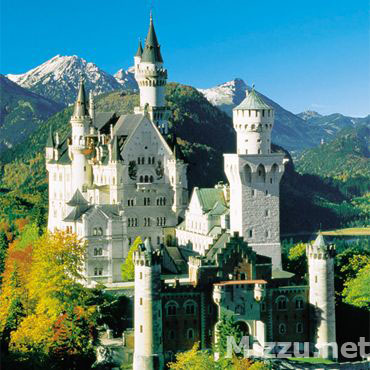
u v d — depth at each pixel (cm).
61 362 16625
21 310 18975
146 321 16525
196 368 15788
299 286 17650
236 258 17362
